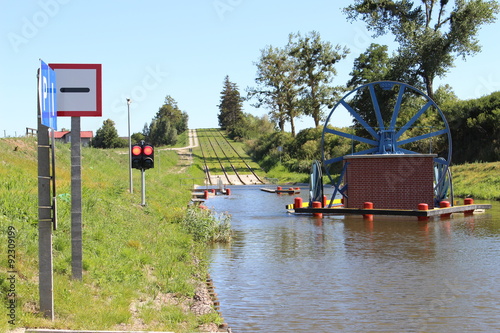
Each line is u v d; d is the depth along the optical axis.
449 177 30.03
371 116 71.06
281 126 106.69
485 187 42.59
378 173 29.02
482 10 57.56
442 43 59.75
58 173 26.88
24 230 11.59
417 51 60.19
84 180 25.89
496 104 57.75
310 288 12.46
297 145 89.25
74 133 10.08
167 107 191.75
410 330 9.42
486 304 11.02
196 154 104.06
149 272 12.56
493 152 54.59
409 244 18.84
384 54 91.44
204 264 14.84
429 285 12.67
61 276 10.01
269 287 12.60
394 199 28.80
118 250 13.20
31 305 8.43
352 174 29.47
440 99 68.75
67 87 9.91
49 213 8.22
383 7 62.19
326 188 56.25
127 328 8.40
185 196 39.00
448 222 25.56
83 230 13.82
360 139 31.52
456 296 11.66
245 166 87.94
